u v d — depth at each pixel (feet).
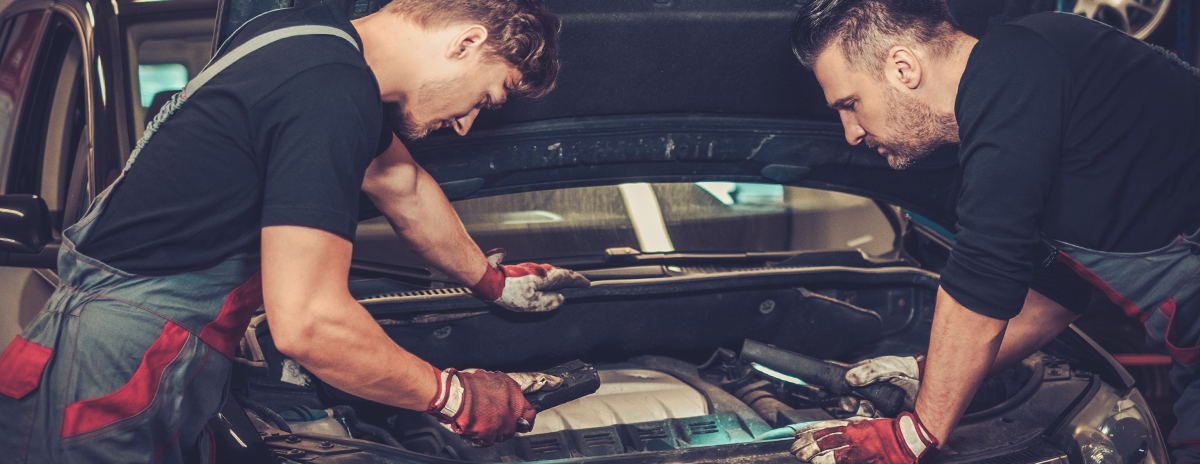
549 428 5.99
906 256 8.23
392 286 6.64
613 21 5.48
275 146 3.53
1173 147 4.34
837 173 6.79
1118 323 11.69
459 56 3.92
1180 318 4.72
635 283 6.66
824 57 4.60
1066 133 4.29
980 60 4.22
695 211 7.95
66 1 8.27
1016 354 5.65
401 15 3.97
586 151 6.34
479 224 7.38
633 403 6.36
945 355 4.43
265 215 3.49
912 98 4.50
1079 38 4.31
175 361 3.92
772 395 6.71
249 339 6.02
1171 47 14.25
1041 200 4.12
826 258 7.57
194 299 3.92
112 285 3.85
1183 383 5.38
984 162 4.12
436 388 4.32
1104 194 4.41
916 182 6.75
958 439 5.13
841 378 6.06
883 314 7.77
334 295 3.60
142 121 7.22
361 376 3.85
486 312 6.48
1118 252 4.60
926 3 4.40
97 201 3.92
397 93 4.09
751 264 7.49
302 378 6.31
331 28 3.79
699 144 6.44
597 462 4.74
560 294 6.50
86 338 3.80
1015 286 4.16
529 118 6.05
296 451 4.68
